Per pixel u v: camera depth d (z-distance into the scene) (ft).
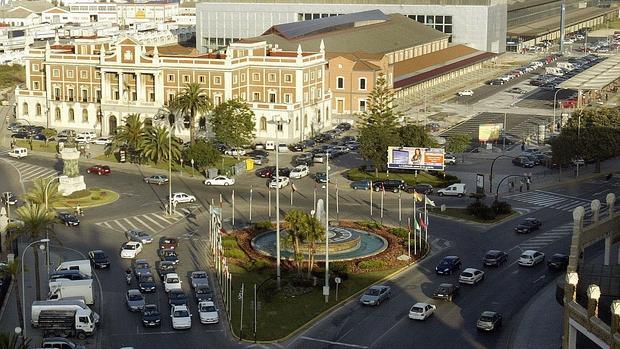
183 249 484.33
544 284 433.89
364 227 522.88
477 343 362.53
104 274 444.96
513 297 416.46
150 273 432.66
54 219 419.13
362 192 615.16
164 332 373.61
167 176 648.79
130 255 467.52
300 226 426.10
